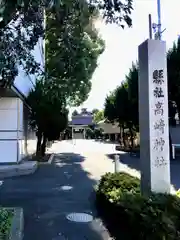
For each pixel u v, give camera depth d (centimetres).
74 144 4481
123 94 2514
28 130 1956
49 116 1823
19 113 1538
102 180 745
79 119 7588
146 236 406
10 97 1516
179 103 1848
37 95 1786
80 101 2825
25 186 1005
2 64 525
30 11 504
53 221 610
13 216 550
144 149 559
